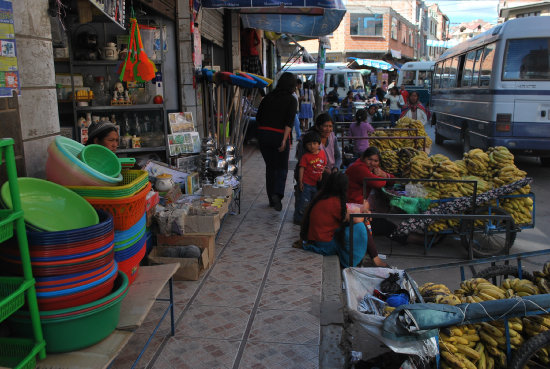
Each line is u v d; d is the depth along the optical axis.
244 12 11.04
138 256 3.10
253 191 8.20
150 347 3.34
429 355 2.84
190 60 7.15
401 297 3.39
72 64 6.11
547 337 2.94
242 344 3.40
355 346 3.72
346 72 24.98
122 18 4.34
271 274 4.64
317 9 10.12
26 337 2.30
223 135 6.59
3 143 1.96
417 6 50.34
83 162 3.01
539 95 9.50
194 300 4.07
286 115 6.43
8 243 2.24
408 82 27.77
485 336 3.05
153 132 6.50
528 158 12.95
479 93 10.84
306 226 5.28
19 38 3.00
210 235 4.73
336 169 6.51
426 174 6.28
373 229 6.35
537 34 9.37
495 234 6.03
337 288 4.37
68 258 2.24
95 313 2.32
